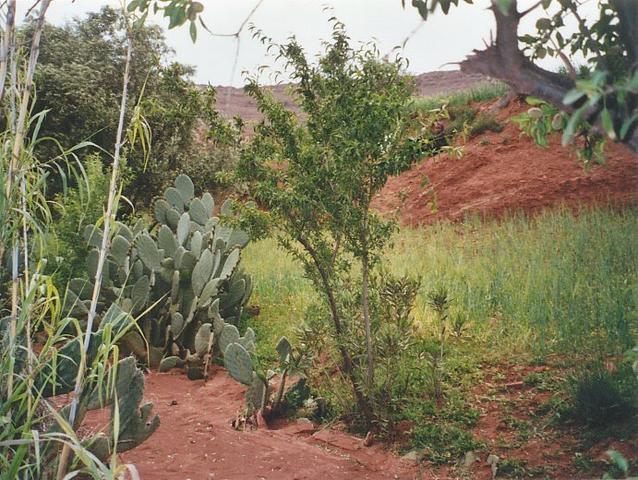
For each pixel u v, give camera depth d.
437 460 4.61
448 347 6.34
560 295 6.95
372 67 4.87
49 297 2.69
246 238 7.75
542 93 2.07
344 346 5.16
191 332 6.91
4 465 2.62
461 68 2.12
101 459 3.16
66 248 7.29
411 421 5.16
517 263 8.64
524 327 6.55
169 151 12.82
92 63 12.91
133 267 6.92
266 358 6.79
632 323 5.90
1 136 2.85
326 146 4.84
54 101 11.91
